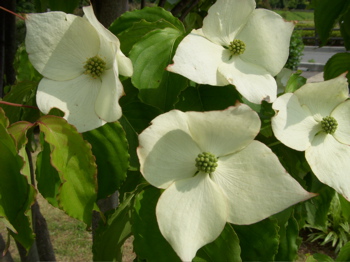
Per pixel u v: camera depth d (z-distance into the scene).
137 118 0.21
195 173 0.17
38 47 0.19
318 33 0.30
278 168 0.16
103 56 0.19
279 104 0.19
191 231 0.16
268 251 0.18
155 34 0.20
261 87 0.19
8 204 0.16
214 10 0.19
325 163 0.19
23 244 0.16
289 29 0.19
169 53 0.20
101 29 0.17
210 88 0.20
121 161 0.19
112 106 0.17
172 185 0.17
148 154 0.16
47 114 0.18
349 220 0.24
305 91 0.19
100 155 0.19
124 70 0.19
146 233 0.18
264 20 0.20
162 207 0.16
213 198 0.17
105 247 0.19
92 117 0.18
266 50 0.20
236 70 0.19
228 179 0.17
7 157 0.16
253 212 0.16
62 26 0.19
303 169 0.22
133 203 0.19
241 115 0.16
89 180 0.16
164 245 0.18
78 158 0.16
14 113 0.22
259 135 0.22
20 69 0.26
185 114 0.17
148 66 0.19
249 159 0.17
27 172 0.16
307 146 0.19
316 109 0.20
